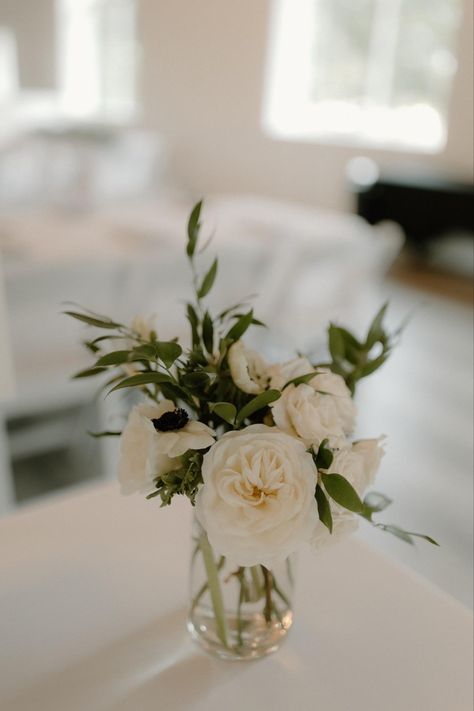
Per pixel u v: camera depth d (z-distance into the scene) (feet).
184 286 8.07
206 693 2.34
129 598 2.77
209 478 1.91
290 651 2.54
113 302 7.60
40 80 23.43
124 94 23.67
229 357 2.10
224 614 2.39
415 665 2.52
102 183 14.89
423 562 6.20
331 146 18.34
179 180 22.49
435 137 17.69
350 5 18.57
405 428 9.00
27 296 6.85
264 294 8.93
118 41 23.08
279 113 19.93
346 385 2.52
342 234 9.80
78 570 2.90
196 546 2.35
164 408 2.11
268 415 2.19
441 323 13.29
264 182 20.24
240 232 9.53
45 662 2.43
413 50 17.66
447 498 7.39
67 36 23.48
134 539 3.11
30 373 6.81
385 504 2.34
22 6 22.34
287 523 1.92
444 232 15.81
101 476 7.20
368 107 19.01
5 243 8.00
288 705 2.31
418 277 16.57
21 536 3.07
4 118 21.27
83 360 7.24
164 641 2.56
